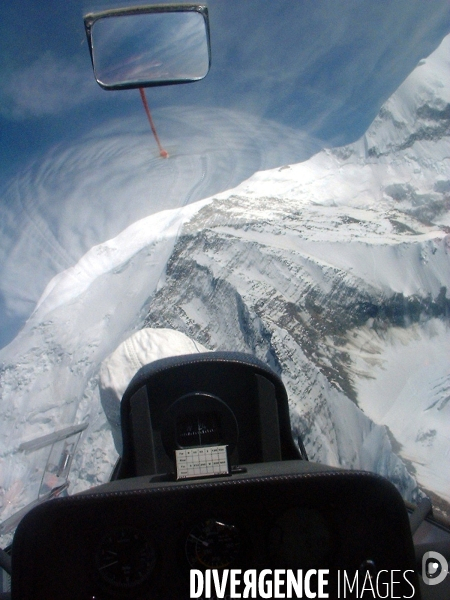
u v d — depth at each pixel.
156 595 1.48
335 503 1.43
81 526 1.42
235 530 1.46
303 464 1.78
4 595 1.86
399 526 1.42
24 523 1.37
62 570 1.43
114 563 1.45
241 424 2.19
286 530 1.45
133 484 1.59
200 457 1.55
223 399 2.17
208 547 1.47
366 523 1.43
